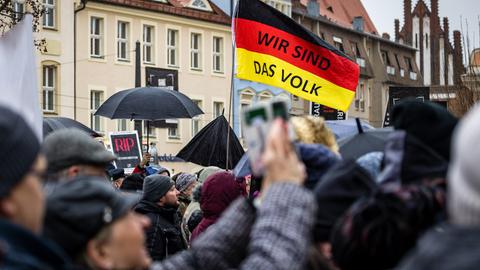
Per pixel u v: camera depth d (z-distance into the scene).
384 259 3.32
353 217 3.36
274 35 10.49
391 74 76.69
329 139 4.60
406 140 3.73
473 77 31.53
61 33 44.31
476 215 2.27
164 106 14.18
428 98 16.66
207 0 52.91
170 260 3.63
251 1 10.51
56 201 3.17
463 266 2.21
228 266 3.59
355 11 78.69
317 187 3.72
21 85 6.31
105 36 46.44
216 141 14.79
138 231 3.28
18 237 2.62
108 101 14.47
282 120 2.95
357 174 3.69
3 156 2.62
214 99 53.06
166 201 8.32
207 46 52.72
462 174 2.30
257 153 2.97
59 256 2.69
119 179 11.23
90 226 3.15
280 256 2.80
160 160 48.62
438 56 120.00
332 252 3.46
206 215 7.64
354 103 71.12
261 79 10.52
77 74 45.06
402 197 3.37
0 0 22.69
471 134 2.28
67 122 11.02
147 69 32.06
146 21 48.94
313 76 10.44
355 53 70.94
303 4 67.19
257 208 3.63
